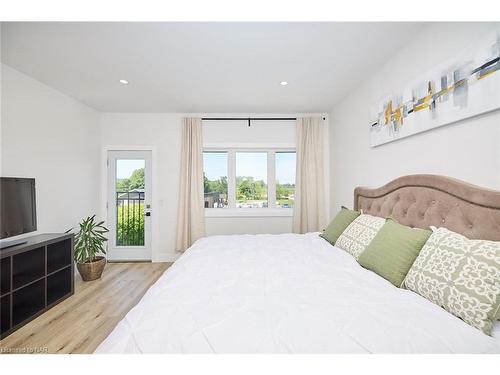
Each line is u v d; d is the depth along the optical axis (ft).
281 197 13.06
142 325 2.91
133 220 12.72
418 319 2.99
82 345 5.76
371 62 7.29
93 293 8.68
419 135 5.82
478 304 2.96
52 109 9.36
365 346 2.57
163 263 12.32
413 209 5.70
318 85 9.06
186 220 12.30
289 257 5.83
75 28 5.66
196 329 2.80
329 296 3.67
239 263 5.33
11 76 7.72
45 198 9.07
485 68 4.05
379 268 4.64
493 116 4.02
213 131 12.68
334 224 7.80
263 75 8.20
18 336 6.10
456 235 3.92
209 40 6.18
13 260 6.77
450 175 4.88
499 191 3.82
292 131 12.72
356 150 9.29
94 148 11.98
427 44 5.52
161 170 12.63
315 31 5.80
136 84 8.97
